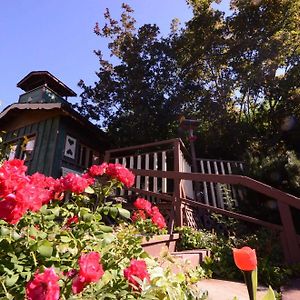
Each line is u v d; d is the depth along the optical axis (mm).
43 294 868
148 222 2447
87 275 1054
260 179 5730
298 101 10578
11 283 1125
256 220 4129
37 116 9484
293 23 12852
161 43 13797
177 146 6207
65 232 1548
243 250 981
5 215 1125
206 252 3916
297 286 2984
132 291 1352
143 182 8086
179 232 4395
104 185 2252
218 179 4402
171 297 1672
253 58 12844
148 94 12469
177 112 12492
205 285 2957
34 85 11602
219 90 13359
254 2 12836
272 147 9117
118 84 13812
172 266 2549
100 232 1605
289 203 3779
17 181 1173
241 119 12812
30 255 1323
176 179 4910
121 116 12555
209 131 11914
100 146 11062
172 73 13805
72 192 1918
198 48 13633
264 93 12250
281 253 3660
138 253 1817
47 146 8672
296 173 5285
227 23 13367
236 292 2750
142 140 11422
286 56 12781
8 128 10391
